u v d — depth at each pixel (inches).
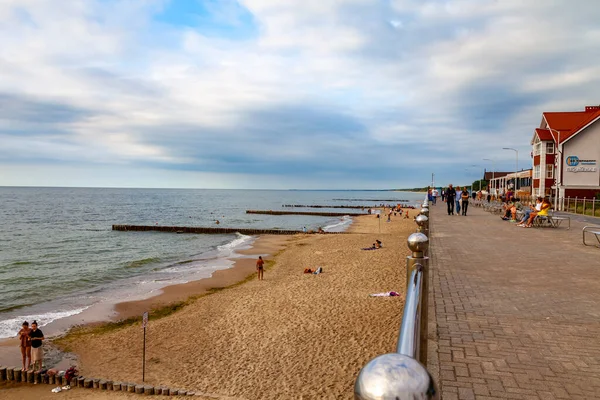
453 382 148.7
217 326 569.3
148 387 412.5
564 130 1690.5
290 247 1371.8
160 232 2124.8
